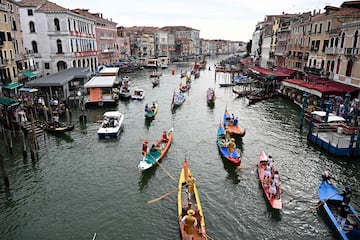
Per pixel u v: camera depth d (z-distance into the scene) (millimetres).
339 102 29875
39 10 46969
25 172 18359
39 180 17438
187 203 13977
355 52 29453
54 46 48781
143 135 25422
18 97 31828
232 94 46656
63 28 47969
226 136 21750
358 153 19938
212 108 36656
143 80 63000
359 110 26156
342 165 19281
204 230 12102
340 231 12242
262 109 35656
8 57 36250
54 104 30594
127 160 20172
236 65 99125
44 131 24625
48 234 12992
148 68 90312
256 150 22188
